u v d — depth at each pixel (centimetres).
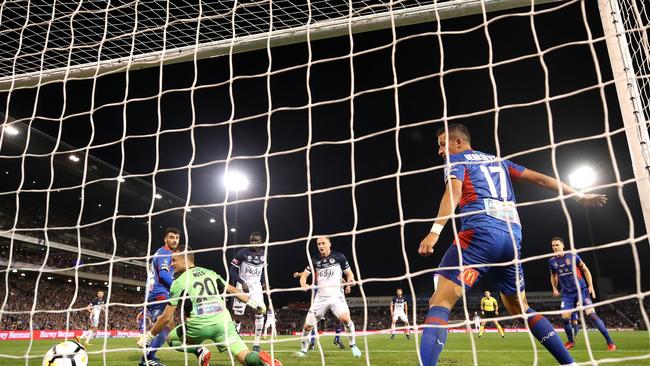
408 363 609
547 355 693
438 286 312
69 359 399
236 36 495
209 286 470
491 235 305
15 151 2636
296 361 641
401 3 448
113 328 3069
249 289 818
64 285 3472
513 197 333
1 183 3111
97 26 511
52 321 2898
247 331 3497
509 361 605
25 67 556
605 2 351
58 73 500
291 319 4350
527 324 318
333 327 3550
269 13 451
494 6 416
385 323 4247
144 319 346
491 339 1263
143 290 4184
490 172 326
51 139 2559
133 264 3938
